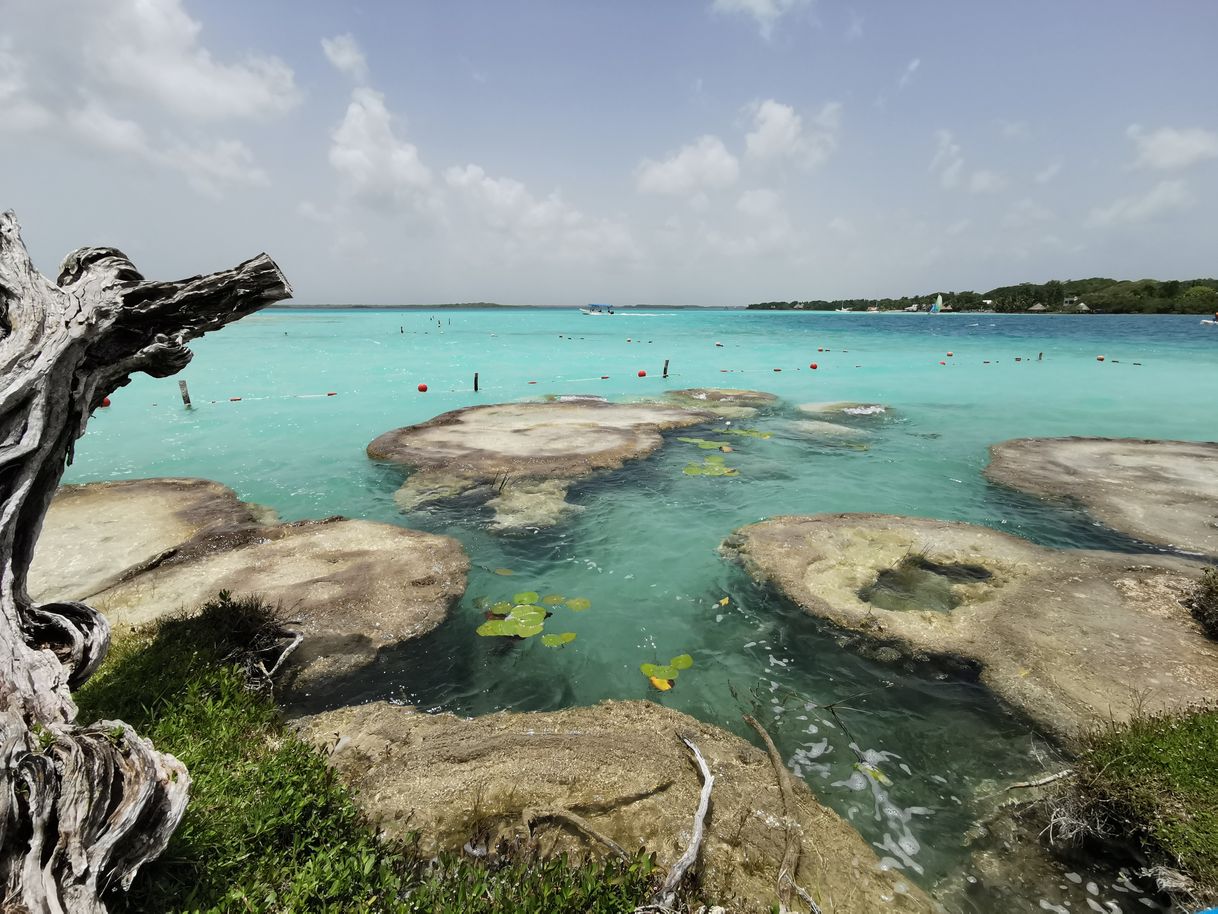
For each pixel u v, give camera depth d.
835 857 5.10
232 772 4.92
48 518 12.38
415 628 8.48
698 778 5.84
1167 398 25.89
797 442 18.83
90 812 3.34
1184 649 7.79
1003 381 30.80
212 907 3.61
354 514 12.91
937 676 7.62
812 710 7.09
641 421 20.77
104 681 6.23
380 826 5.17
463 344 52.25
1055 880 4.96
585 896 4.18
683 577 10.23
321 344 50.97
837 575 9.98
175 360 6.46
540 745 6.22
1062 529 12.23
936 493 14.31
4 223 5.66
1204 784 5.11
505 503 13.22
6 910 2.83
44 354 5.25
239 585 9.32
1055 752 6.37
